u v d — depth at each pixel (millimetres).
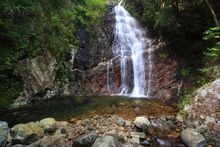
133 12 13578
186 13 9594
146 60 11031
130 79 10969
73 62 10359
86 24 11484
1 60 8250
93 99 9336
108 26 12289
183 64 10078
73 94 10047
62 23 10602
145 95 10156
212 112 6145
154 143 5613
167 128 6375
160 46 11086
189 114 6652
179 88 9406
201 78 8773
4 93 8148
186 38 10328
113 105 8383
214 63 8781
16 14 9000
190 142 5461
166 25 10008
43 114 7387
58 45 10039
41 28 9695
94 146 4777
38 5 9945
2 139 5270
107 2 15133
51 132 5988
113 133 5762
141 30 12453
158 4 10547
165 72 10328
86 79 10484
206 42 9602
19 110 7789
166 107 8094
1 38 8375
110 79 10828
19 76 8594
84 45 10961
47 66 9477
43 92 9234
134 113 7434
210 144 5543
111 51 11656
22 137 5445
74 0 12016
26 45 8930
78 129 6090
